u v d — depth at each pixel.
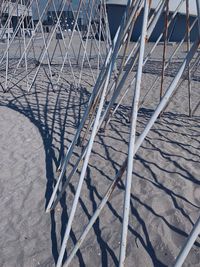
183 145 3.92
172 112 5.21
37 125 4.85
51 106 5.86
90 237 2.41
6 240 2.46
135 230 2.45
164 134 4.26
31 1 7.24
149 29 2.36
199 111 5.28
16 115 5.36
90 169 3.38
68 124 4.86
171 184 3.03
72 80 8.05
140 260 2.18
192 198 2.81
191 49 1.74
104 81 2.51
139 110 5.35
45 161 3.66
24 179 3.29
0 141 4.29
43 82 7.86
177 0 19.80
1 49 14.97
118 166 3.43
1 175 3.38
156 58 11.96
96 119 2.28
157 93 6.57
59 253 2.19
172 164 3.42
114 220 2.57
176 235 2.38
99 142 4.06
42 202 2.89
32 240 2.45
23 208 2.83
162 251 2.24
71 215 2.23
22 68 9.84
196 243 2.29
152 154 3.66
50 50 14.62
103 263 2.18
